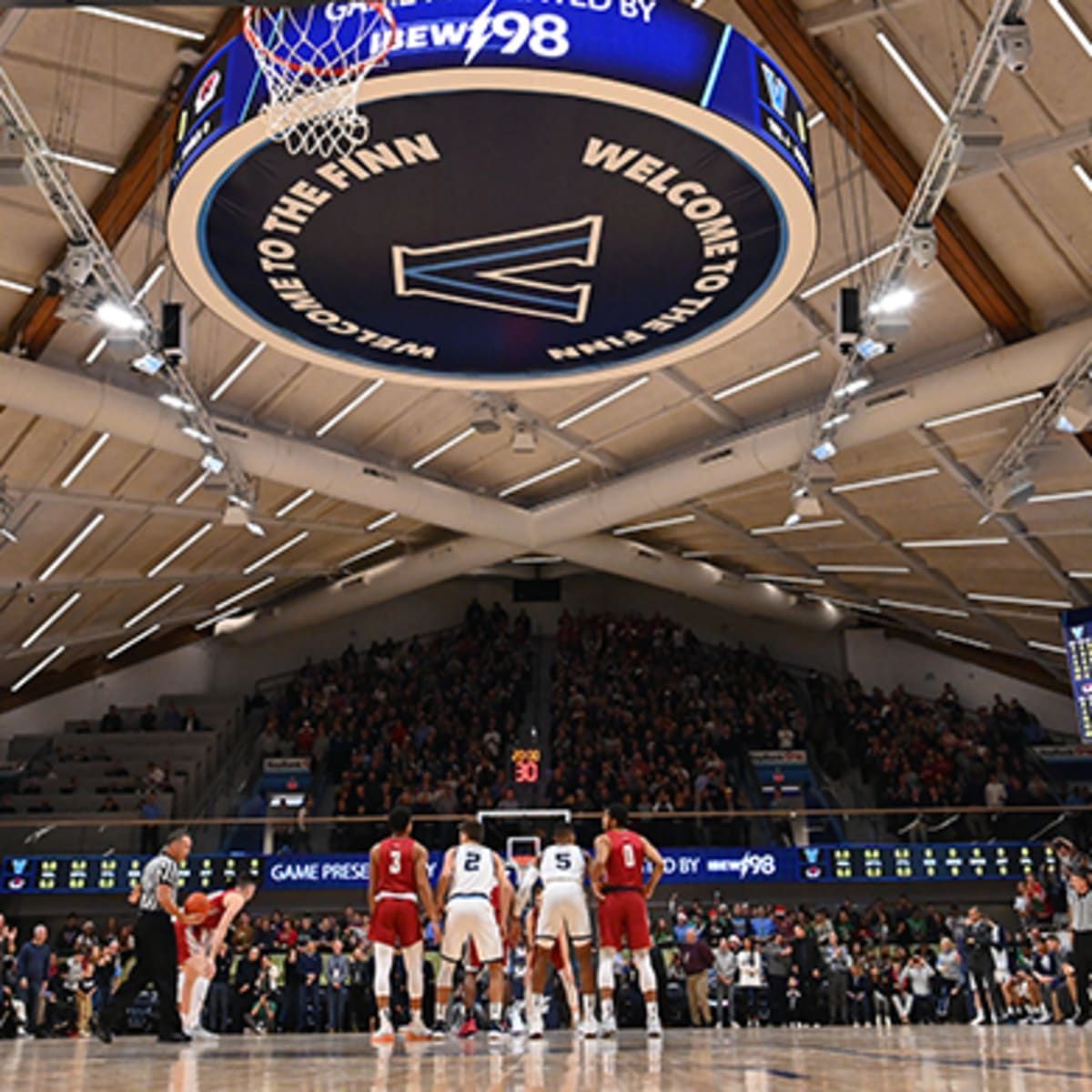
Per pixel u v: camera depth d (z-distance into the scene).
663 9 7.38
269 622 31.19
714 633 34.62
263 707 32.00
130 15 10.47
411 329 10.55
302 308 10.11
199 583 26.47
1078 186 12.41
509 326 10.51
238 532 23.73
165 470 19.50
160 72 11.24
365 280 9.64
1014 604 25.39
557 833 9.32
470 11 7.12
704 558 29.48
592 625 34.09
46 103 11.36
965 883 23.41
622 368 11.40
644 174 8.16
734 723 29.06
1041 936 18.00
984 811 23.20
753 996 19.81
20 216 12.87
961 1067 5.04
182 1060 6.53
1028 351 14.97
